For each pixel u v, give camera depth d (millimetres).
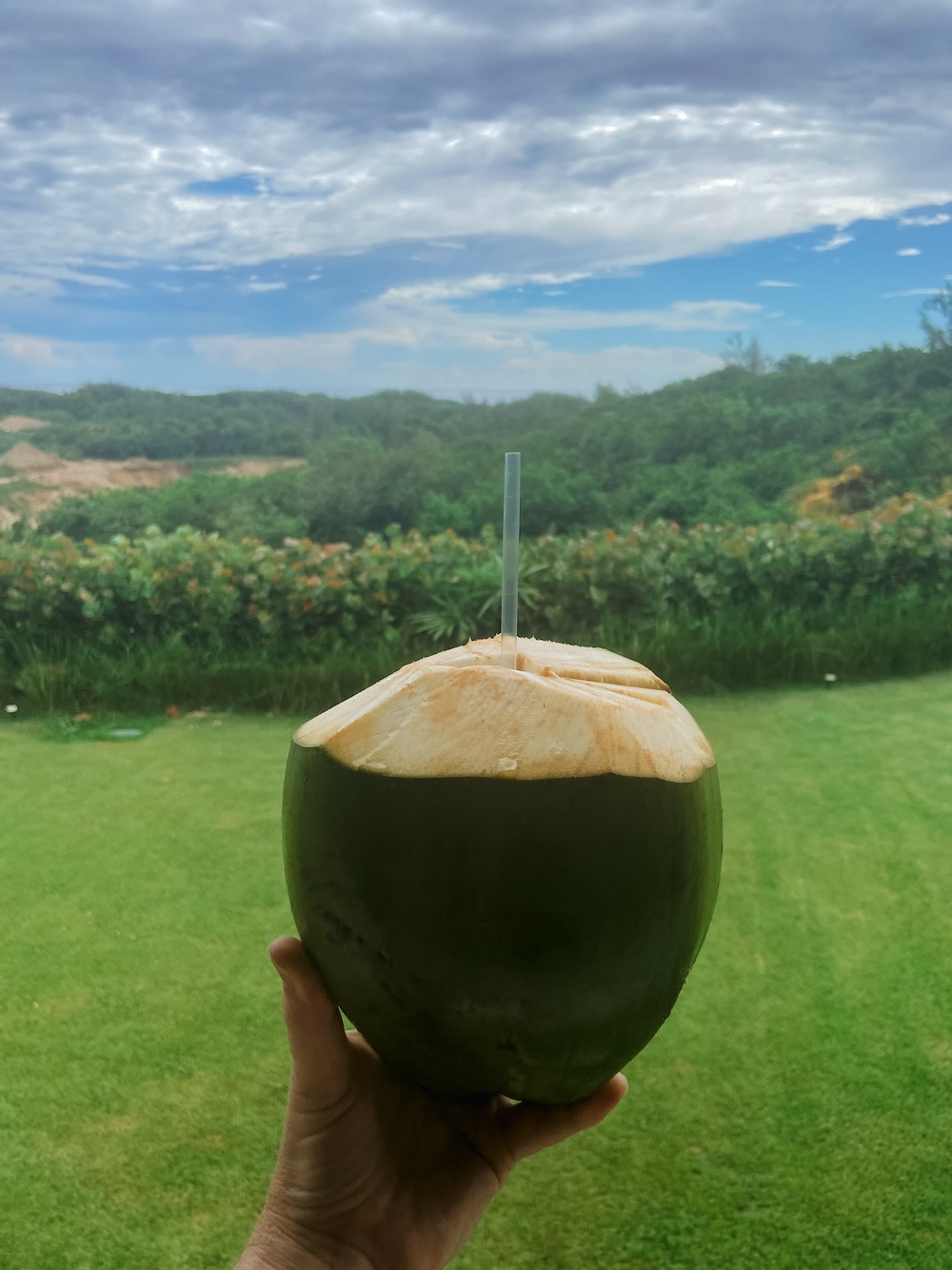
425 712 393
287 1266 440
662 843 384
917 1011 1088
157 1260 821
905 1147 916
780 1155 912
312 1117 455
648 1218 854
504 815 373
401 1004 398
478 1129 490
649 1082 1000
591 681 431
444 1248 464
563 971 376
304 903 410
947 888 1313
